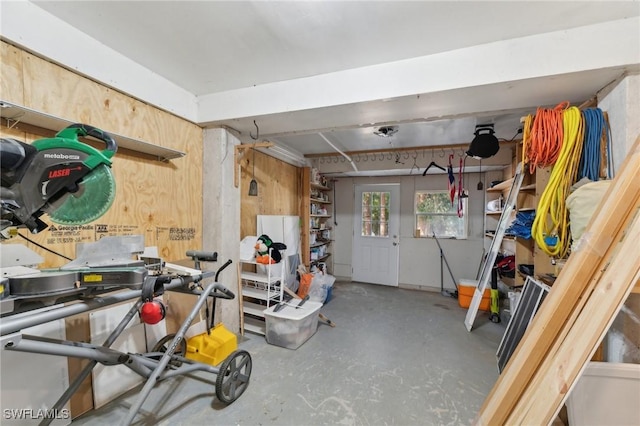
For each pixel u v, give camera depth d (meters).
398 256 5.15
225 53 1.92
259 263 2.81
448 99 2.04
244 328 2.93
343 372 2.12
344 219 5.57
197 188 2.67
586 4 1.42
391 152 4.37
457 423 1.60
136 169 2.11
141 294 1.18
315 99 2.21
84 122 1.75
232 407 1.70
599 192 1.45
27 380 1.39
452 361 2.31
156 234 2.26
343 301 4.12
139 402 1.25
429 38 1.73
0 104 1.27
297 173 4.73
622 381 1.28
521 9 1.46
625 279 1.02
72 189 1.00
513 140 3.46
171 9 1.49
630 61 1.52
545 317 1.25
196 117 2.62
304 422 1.58
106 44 1.82
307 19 1.56
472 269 4.70
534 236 1.91
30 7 1.46
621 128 1.63
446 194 4.93
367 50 1.86
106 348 1.31
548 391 1.06
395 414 1.66
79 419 1.55
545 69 1.66
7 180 0.93
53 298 1.10
